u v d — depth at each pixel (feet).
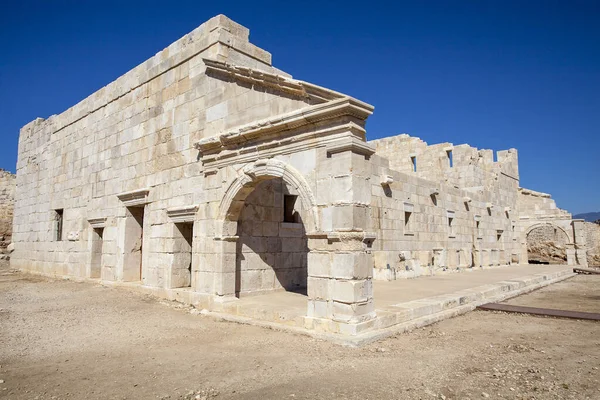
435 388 17.83
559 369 20.62
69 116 67.15
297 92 32.01
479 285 50.39
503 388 17.88
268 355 23.21
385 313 29.63
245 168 34.76
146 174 49.08
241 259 40.16
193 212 40.86
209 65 39.91
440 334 28.45
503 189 105.09
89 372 20.75
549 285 62.95
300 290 44.88
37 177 75.31
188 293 39.91
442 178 94.32
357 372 19.92
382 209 60.39
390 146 100.01
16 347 25.73
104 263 54.54
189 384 18.70
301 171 30.35
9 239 100.22
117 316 35.55
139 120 51.49
